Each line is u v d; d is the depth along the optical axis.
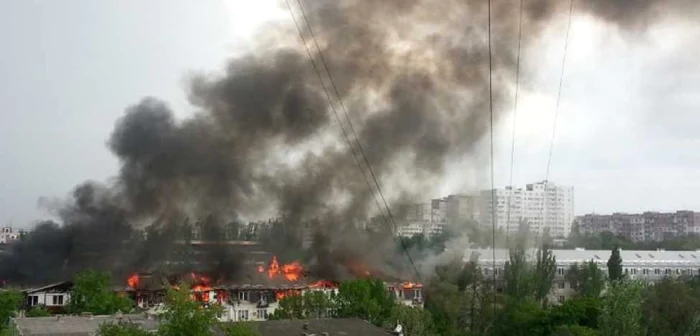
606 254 97.44
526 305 59.25
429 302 66.81
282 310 60.19
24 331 37.44
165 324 32.94
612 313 42.09
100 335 33.75
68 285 72.44
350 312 59.59
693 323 46.78
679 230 168.00
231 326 40.81
